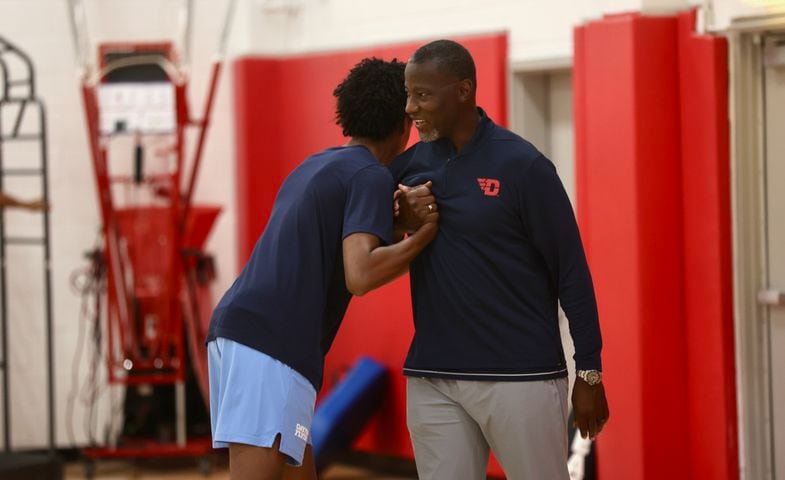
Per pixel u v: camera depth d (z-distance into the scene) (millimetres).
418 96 5270
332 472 11414
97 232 12266
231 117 12242
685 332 8727
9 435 11664
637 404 8664
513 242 5324
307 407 5270
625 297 8703
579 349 5344
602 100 8773
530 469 5352
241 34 11914
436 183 5406
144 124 10961
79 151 12266
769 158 8430
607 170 8773
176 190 11164
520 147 5297
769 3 8070
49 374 10664
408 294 10766
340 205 5289
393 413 10922
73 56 12242
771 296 8344
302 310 5219
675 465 8734
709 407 8562
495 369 5305
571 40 9562
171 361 11320
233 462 5191
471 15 10328
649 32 8570
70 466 12133
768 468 8492
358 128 5559
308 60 11562
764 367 8500
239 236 11945
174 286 11250
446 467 5516
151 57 10984
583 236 9062
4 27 12141
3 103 10875
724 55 8398
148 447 11430
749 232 8453
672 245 8688
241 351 5180
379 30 11055
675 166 8672
